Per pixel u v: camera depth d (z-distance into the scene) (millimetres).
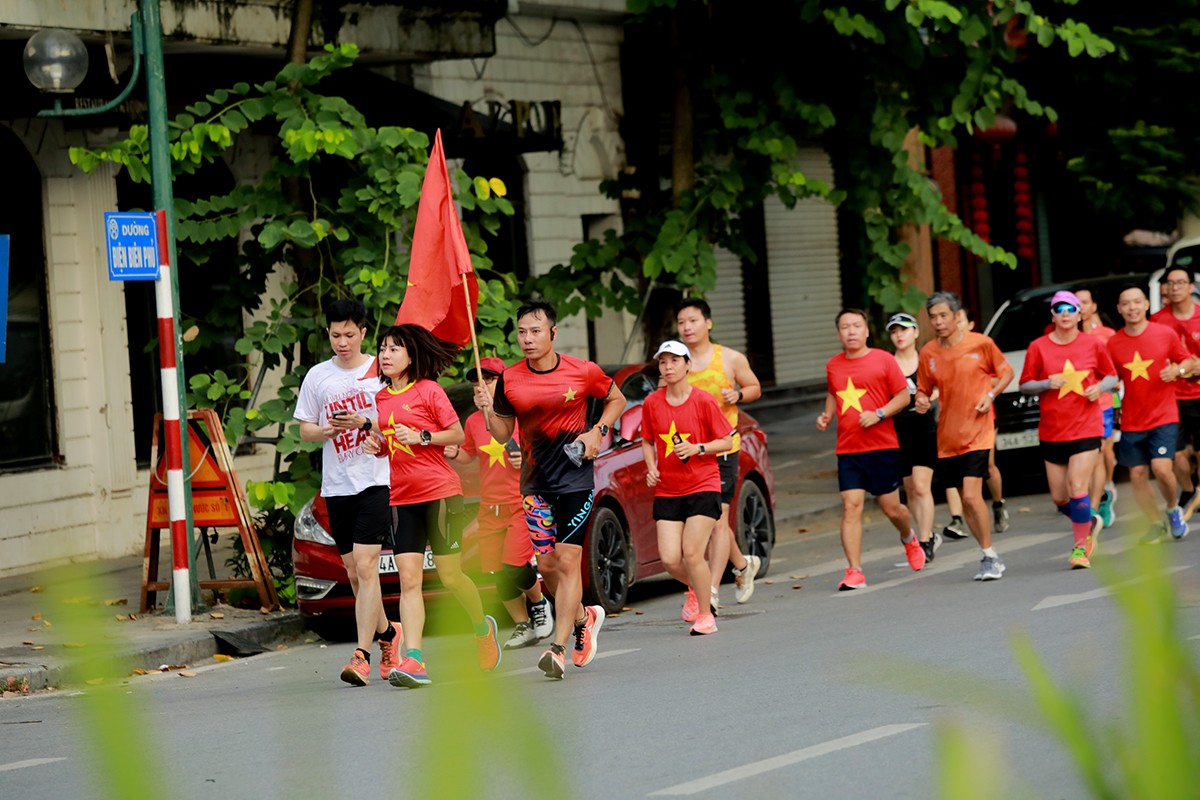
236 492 35938
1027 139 83062
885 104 53219
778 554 44312
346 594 33438
